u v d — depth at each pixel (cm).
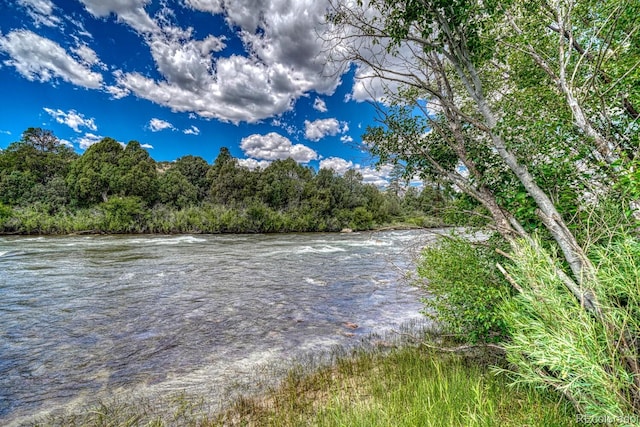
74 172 4219
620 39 388
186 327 838
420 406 359
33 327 820
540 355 238
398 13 393
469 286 422
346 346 710
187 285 1286
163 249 2328
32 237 3012
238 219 4231
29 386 549
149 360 648
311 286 1299
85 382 562
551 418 295
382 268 1678
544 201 331
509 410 337
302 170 6662
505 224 367
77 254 1972
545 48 471
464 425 309
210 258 1973
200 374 587
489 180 404
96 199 4125
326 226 4859
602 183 330
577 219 343
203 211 4297
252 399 487
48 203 3772
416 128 477
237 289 1240
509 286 405
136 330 812
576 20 434
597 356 208
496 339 430
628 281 225
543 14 441
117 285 1256
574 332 224
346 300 1099
